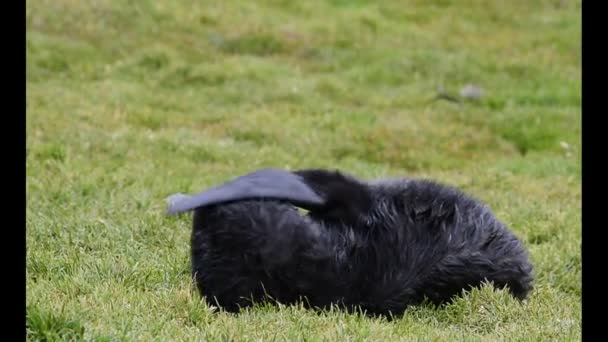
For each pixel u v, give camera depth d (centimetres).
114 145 1881
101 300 945
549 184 1889
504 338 926
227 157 1950
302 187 970
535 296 1101
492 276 1007
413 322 952
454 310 984
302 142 2219
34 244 1184
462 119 2570
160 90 2600
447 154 2302
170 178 1648
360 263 961
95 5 3070
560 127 2544
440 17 3703
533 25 3697
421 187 1023
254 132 2238
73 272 1070
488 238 1012
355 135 2314
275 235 948
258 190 958
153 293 1009
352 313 964
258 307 952
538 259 1292
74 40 2862
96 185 1508
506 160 2244
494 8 3841
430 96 2756
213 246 968
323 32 3291
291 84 2719
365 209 984
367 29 3400
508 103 2767
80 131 1967
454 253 989
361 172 1972
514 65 3116
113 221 1307
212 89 2623
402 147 2286
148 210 1365
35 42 2730
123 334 839
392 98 2725
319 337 872
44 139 1888
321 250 949
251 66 2817
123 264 1099
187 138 2053
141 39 2967
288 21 3350
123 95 2433
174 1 3297
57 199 1427
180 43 3002
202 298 975
